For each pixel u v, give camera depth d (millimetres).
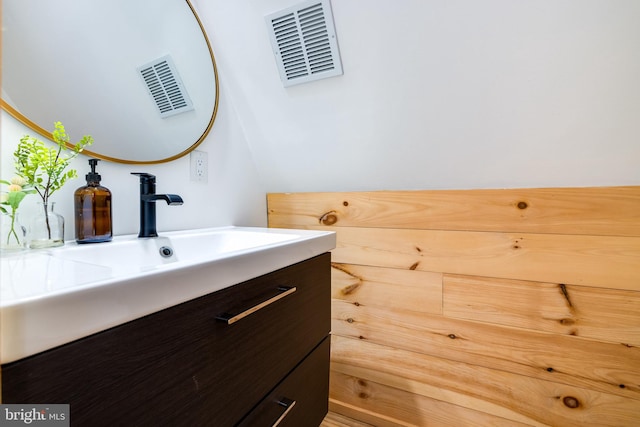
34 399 313
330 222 1382
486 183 1133
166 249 845
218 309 539
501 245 1100
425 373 1231
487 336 1129
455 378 1183
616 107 849
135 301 399
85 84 789
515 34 837
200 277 492
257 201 1444
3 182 611
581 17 770
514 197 1076
